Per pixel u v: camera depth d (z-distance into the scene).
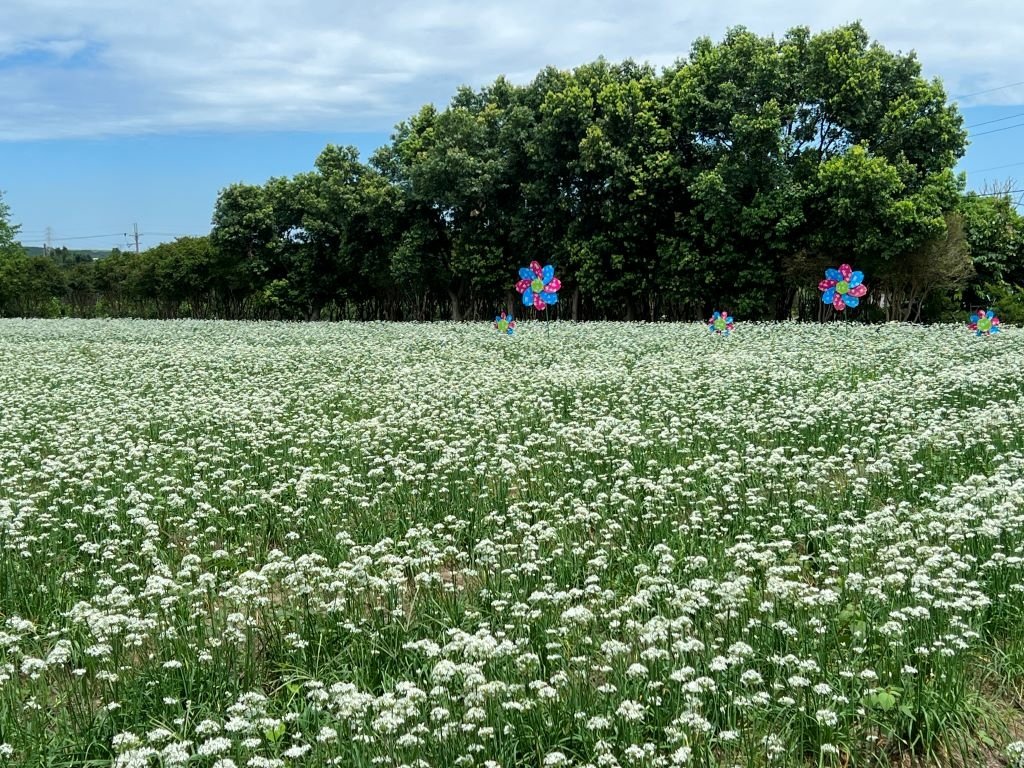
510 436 14.03
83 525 10.24
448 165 47.41
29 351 28.94
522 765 5.63
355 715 5.73
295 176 58.78
